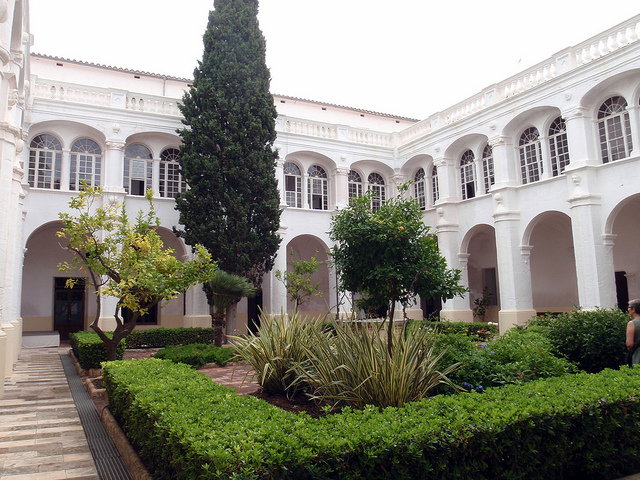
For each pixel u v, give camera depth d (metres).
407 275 6.79
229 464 3.00
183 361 11.48
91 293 22.28
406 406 4.27
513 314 18.28
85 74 22.59
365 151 24.47
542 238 22.05
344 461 3.30
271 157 19.59
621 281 18.91
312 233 22.94
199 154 18.73
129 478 4.97
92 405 8.43
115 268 10.28
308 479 3.17
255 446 3.22
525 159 19.22
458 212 21.78
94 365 11.39
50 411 8.02
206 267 10.74
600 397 4.54
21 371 12.54
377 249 7.00
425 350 6.07
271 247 19.14
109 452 5.84
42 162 18.72
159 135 20.45
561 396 4.52
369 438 3.41
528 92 18.30
